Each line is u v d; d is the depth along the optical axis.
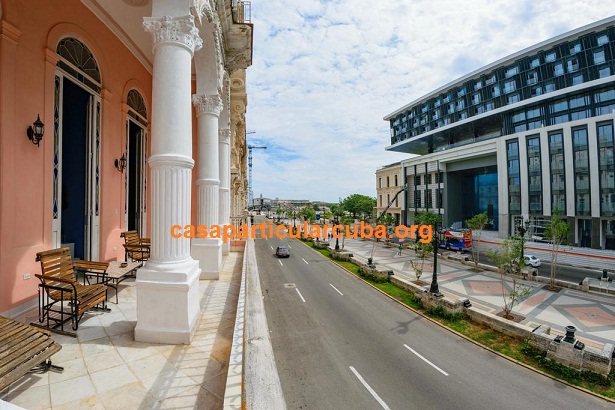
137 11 7.12
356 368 7.96
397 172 52.72
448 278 19.30
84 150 6.95
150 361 3.67
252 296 4.71
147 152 9.88
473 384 7.34
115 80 7.77
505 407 6.50
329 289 16.25
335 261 24.92
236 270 8.84
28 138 5.00
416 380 7.45
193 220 11.02
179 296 4.17
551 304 14.12
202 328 4.68
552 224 18.56
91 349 3.89
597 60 32.03
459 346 9.48
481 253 29.22
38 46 5.23
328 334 10.20
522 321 11.88
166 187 4.21
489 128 44.31
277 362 8.23
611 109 30.22
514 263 14.74
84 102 6.91
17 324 3.34
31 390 3.04
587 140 29.19
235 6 8.70
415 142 53.69
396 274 20.30
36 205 5.16
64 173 6.98
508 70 39.94
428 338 10.05
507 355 8.84
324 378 7.44
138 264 6.82
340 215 56.78
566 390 7.18
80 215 6.96
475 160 41.00
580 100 32.38
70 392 3.03
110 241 7.59
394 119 62.84
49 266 4.68
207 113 7.63
